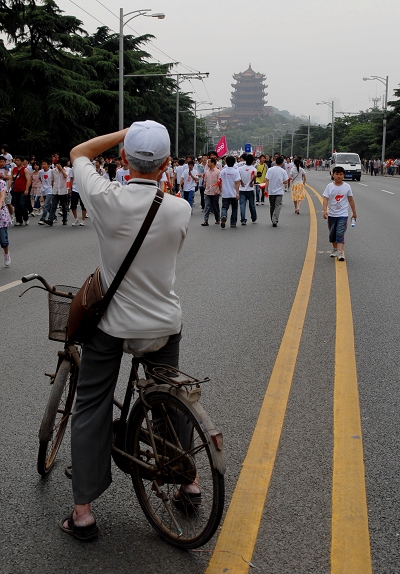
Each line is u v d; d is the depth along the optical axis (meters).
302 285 8.85
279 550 3.05
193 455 3.05
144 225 2.93
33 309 7.56
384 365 5.61
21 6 32.00
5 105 33.84
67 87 38.50
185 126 82.94
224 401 4.79
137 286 3.01
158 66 56.56
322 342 6.27
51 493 3.58
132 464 3.26
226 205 15.91
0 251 12.13
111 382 3.15
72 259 11.15
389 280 9.23
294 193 19.80
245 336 6.45
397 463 3.88
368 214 19.80
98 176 3.04
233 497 3.49
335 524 3.25
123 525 3.30
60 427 3.88
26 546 3.10
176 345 3.23
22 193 16.80
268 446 4.08
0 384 5.13
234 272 9.85
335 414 4.57
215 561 2.98
